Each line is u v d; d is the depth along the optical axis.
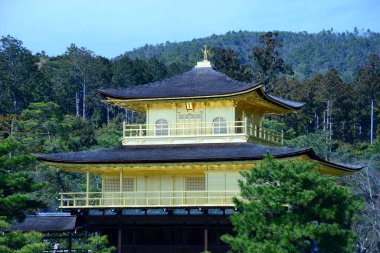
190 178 84.50
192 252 82.81
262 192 67.38
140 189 85.56
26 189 73.12
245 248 65.81
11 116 164.75
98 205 82.50
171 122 88.19
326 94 195.38
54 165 83.06
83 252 85.25
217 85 87.50
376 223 107.56
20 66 195.12
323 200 68.19
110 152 84.88
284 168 67.25
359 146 175.00
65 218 86.69
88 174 84.56
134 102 87.50
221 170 82.00
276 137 96.31
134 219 82.25
